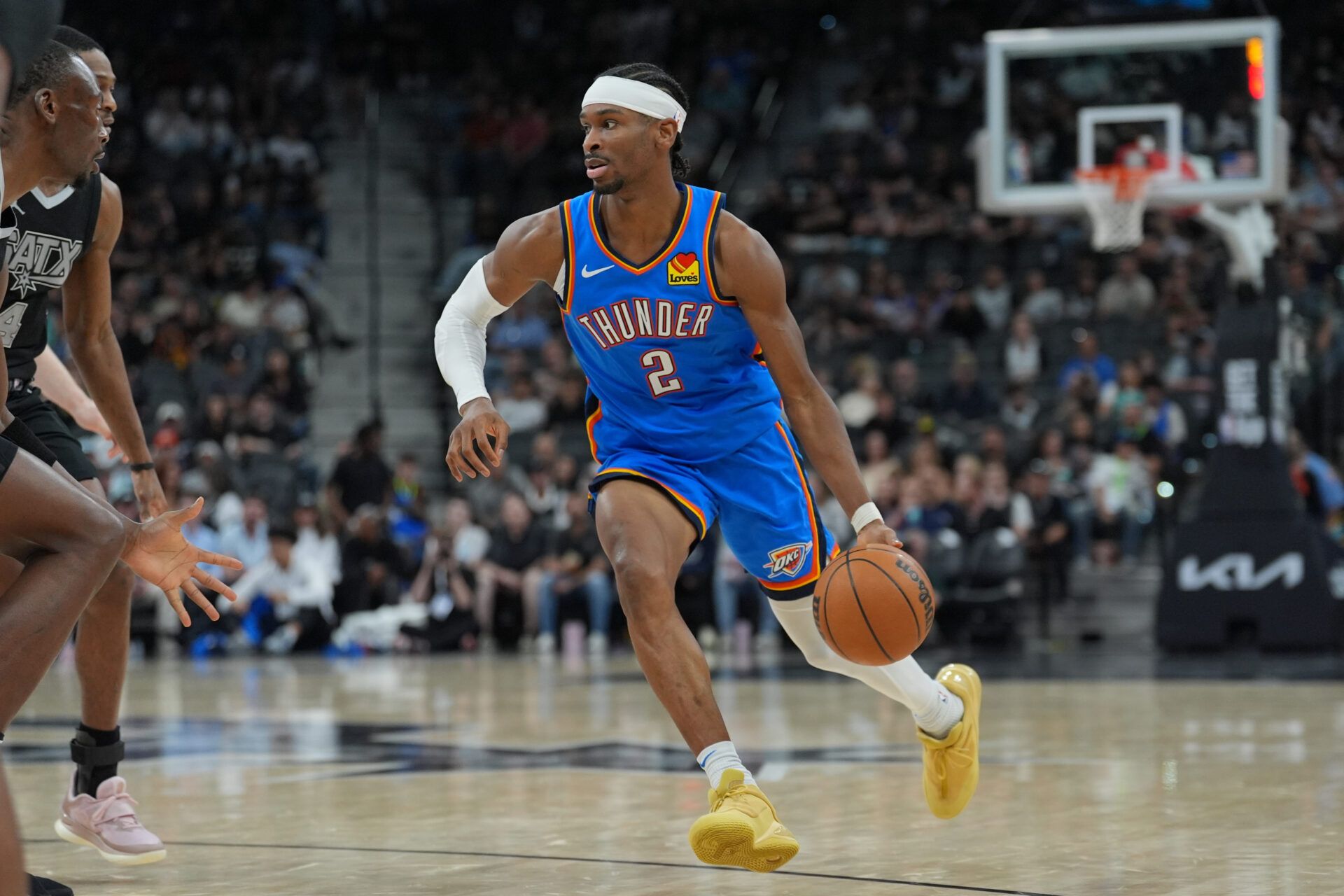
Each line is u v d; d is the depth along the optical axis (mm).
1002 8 35219
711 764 4957
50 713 12914
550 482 24031
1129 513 22484
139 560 4637
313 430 30625
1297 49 31188
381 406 31547
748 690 14180
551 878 5352
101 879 5484
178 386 27672
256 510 22250
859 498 5422
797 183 33188
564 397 26547
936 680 6305
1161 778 7734
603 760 9008
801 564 5914
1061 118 18594
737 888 5109
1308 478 19828
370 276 31172
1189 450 22703
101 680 5805
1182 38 18172
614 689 14664
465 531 23078
